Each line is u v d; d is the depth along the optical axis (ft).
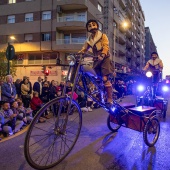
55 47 97.40
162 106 25.98
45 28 100.42
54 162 11.50
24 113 24.58
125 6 158.92
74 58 11.78
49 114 13.00
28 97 32.71
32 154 12.15
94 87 13.75
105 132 19.08
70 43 96.32
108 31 117.19
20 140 17.13
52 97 34.14
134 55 199.72
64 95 11.46
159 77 25.46
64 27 97.25
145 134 14.61
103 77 13.78
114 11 132.05
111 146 15.08
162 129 20.63
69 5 96.32
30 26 103.30
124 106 16.55
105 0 117.50
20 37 105.40
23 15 105.40
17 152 14.12
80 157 12.91
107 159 12.69
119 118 16.53
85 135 18.01
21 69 104.27
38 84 36.58
